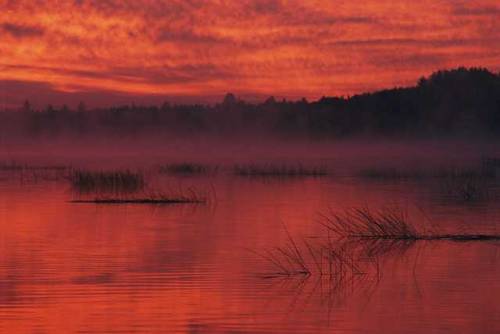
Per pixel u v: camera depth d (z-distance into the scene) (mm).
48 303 30219
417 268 37156
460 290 32375
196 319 27875
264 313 28703
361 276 35500
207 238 47188
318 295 31609
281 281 34312
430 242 45469
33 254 41469
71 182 96688
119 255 41062
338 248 43281
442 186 91500
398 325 27000
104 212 62062
